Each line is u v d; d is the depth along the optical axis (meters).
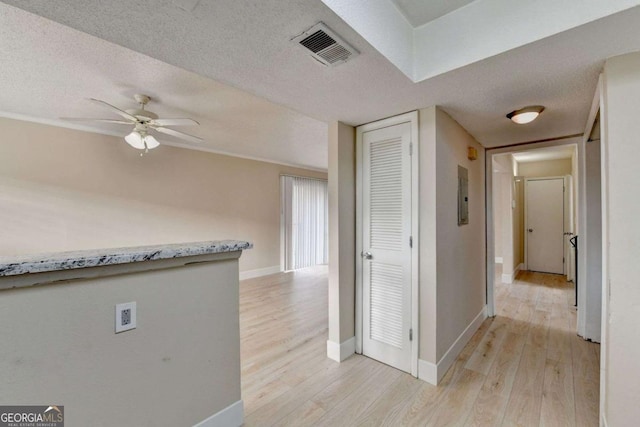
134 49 1.36
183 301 1.48
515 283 5.08
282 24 1.17
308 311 3.73
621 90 1.45
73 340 1.15
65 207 3.54
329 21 1.17
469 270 2.86
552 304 3.93
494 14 1.44
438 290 2.14
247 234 5.55
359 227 2.57
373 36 1.34
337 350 2.45
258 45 1.32
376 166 2.45
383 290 2.41
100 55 1.93
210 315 1.59
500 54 1.43
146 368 1.35
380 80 1.68
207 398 1.57
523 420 1.72
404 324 2.28
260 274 5.79
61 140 3.50
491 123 2.54
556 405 1.85
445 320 2.27
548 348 2.64
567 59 1.48
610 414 1.49
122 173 3.98
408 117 2.22
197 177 4.80
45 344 1.09
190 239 4.70
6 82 2.35
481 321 3.24
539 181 5.91
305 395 1.99
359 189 2.57
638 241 1.42
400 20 1.57
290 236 6.33
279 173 6.16
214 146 4.71
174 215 4.51
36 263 1.03
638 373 1.42
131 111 2.61
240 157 5.43
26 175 3.28
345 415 1.79
